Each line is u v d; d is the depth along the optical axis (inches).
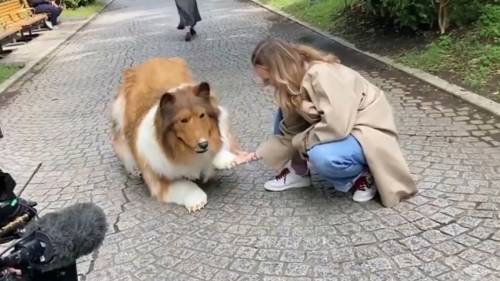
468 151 191.5
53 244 56.8
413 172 179.6
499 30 299.6
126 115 189.6
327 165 153.7
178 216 169.0
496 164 179.2
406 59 316.8
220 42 466.3
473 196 160.6
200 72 362.3
